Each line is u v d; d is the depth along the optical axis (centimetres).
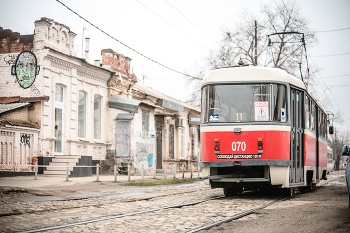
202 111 1238
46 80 1912
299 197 1288
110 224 762
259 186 1255
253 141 1161
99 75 2314
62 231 689
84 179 1861
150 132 2619
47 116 1916
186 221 806
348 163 920
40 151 1873
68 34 2103
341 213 883
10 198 1174
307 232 682
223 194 1427
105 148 2388
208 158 1195
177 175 2734
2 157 1672
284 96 1203
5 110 1742
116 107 2380
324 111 1975
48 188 1439
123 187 1697
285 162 1169
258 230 707
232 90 1205
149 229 716
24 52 1934
